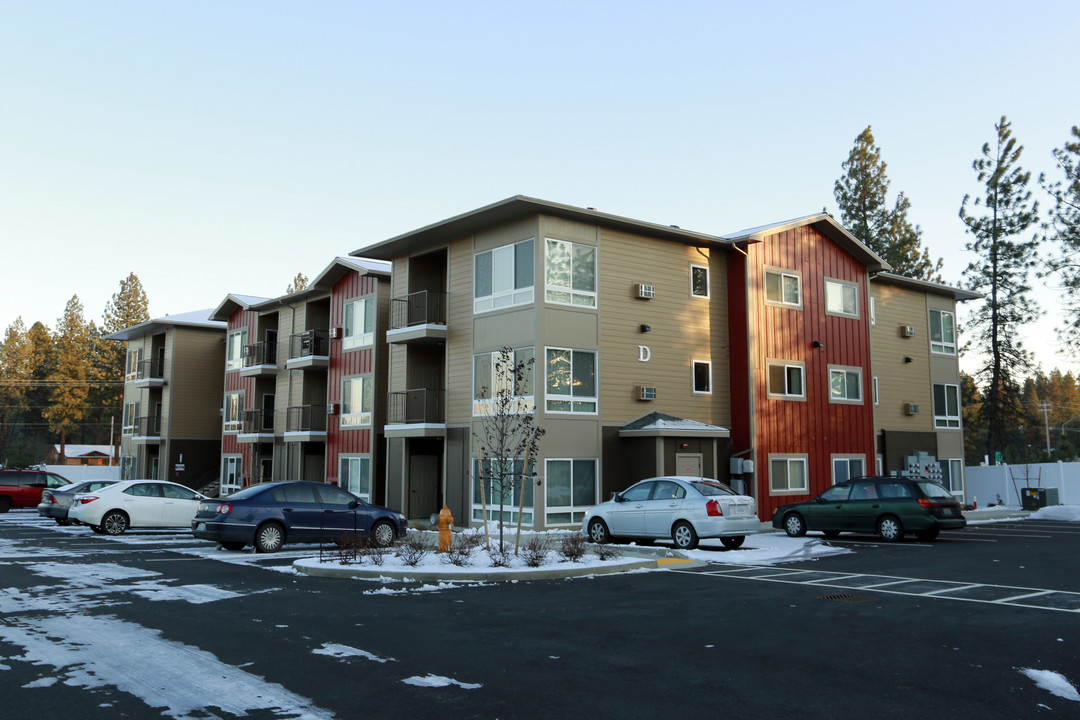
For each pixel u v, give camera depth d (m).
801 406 28.83
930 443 36.31
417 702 6.49
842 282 31.17
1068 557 17.44
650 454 24.39
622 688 6.93
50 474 36.88
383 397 31.09
